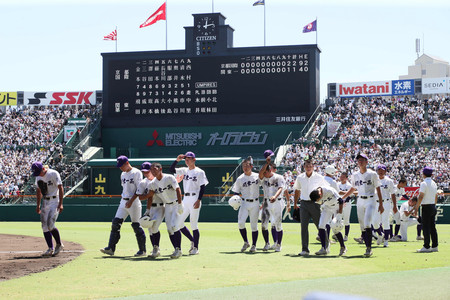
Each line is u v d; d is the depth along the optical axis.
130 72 43.06
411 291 6.91
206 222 33.16
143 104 43.00
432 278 8.05
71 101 49.56
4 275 9.41
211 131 42.62
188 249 13.95
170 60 42.50
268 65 41.47
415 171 38.88
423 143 41.38
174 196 11.66
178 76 42.44
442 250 12.97
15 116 48.62
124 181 12.13
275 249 13.23
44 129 47.09
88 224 30.23
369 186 12.02
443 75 88.88
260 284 8.01
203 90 42.16
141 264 10.59
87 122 45.59
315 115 42.25
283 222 31.95
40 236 19.34
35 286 8.25
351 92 46.41
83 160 41.88
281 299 6.66
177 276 9.02
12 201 36.53
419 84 45.34
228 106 41.94
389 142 41.91
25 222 33.22
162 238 17.95
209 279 8.65
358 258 11.27
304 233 12.02
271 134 41.88
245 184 12.93
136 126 43.12
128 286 8.16
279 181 13.02
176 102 42.50
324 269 9.55
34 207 35.50
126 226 27.47
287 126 41.78
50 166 42.12
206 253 12.62
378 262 10.50
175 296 7.15
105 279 8.82
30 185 40.84
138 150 43.38
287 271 9.37
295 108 41.28
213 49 41.97
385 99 46.50
